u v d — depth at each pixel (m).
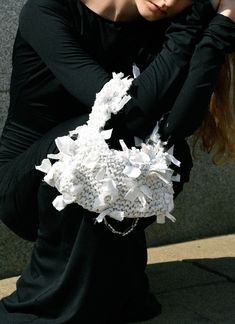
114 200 2.34
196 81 2.40
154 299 2.87
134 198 2.35
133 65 2.63
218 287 3.18
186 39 2.43
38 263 2.63
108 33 2.61
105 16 2.59
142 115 2.41
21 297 2.65
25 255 3.44
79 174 2.34
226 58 2.67
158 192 2.39
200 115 2.45
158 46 2.72
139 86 2.42
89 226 2.44
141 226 2.58
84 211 2.43
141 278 2.68
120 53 2.68
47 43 2.52
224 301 3.01
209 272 3.38
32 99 2.68
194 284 3.21
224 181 4.04
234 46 2.45
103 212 2.35
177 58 2.43
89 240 2.45
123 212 2.36
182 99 2.40
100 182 2.33
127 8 2.58
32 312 2.60
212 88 2.44
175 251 3.74
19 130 2.75
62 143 2.35
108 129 2.45
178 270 3.41
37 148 2.56
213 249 3.78
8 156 2.75
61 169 2.34
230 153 3.01
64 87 2.56
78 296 2.50
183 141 2.63
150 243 3.82
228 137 2.82
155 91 2.40
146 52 2.71
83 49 2.58
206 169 3.96
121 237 2.49
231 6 2.41
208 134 2.87
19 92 2.71
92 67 2.49
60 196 2.37
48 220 2.54
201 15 2.43
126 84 2.37
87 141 2.33
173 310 2.91
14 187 2.63
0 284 3.29
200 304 2.97
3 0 3.32
